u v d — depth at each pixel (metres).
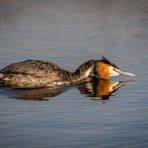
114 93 14.52
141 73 16.56
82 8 28.61
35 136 10.77
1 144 10.33
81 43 20.55
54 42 20.66
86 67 16.80
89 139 10.55
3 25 24.22
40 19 25.50
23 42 20.66
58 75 15.90
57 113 12.43
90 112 12.51
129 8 28.64
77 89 15.30
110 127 11.30
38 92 14.79
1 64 17.30
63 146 10.16
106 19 25.56
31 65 15.70
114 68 16.84
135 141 10.42
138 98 13.81
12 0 31.06
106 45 20.22
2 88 15.11
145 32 22.61
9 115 12.27
